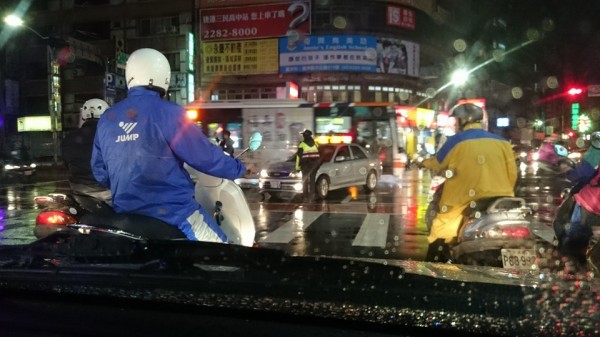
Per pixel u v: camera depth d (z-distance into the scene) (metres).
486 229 3.44
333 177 13.86
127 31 40.06
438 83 40.47
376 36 37.84
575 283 1.55
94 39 40.91
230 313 1.43
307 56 37.38
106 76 25.50
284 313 1.40
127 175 2.62
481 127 3.72
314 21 37.47
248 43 38.19
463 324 1.31
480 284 1.49
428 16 41.16
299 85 37.78
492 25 34.78
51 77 36.47
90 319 1.50
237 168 2.83
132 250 1.86
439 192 4.04
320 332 1.37
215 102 18.31
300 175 12.91
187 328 1.43
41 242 2.02
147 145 2.59
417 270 1.70
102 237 2.07
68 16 41.09
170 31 39.44
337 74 37.44
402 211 10.93
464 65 38.38
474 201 3.57
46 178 24.28
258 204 12.40
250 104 18.02
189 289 1.48
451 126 3.79
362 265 1.70
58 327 1.51
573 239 4.29
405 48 38.84
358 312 1.36
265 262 1.71
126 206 2.66
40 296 1.59
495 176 3.57
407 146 22.62
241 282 1.50
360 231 8.55
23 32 41.16
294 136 17.80
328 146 14.55
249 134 17.83
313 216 10.31
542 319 1.28
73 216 4.44
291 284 1.49
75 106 39.69
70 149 4.49
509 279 1.63
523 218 3.48
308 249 7.14
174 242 1.98
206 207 3.36
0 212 11.24
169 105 2.64
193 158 2.64
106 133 2.67
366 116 18.73
